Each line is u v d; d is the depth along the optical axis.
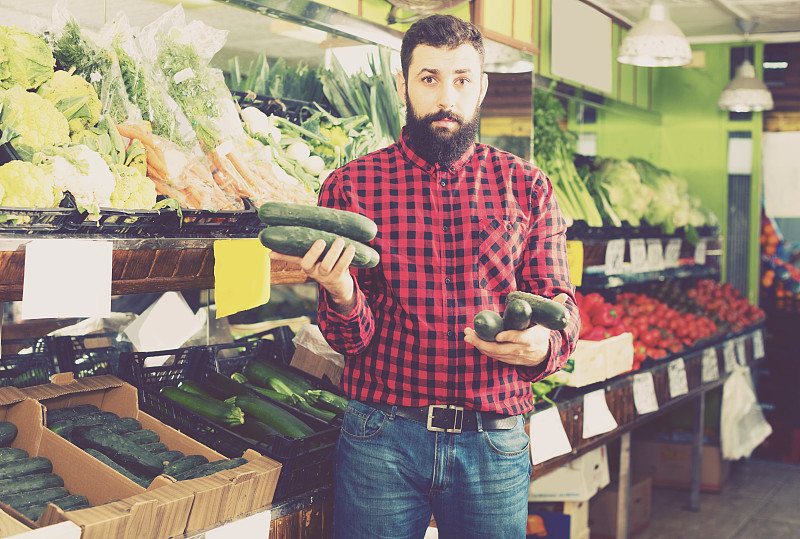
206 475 1.74
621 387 3.63
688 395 4.39
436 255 1.71
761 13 5.11
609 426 3.39
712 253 5.77
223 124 2.30
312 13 2.52
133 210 1.72
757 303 5.89
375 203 1.74
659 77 6.08
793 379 5.72
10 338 2.12
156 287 1.87
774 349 5.82
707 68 5.95
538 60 4.08
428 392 1.69
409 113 1.68
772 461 5.76
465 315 1.69
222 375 2.34
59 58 2.03
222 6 2.46
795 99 5.72
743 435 5.25
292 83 2.91
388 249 1.71
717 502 4.83
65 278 1.55
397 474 1.70
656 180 5.21
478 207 1.73
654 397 3.91
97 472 1.67
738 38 5.80
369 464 1.71
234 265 1.86
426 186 1.74
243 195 2.21
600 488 3.90
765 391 5.84
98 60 2.07
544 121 4.46
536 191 1.77
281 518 1.84
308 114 2.87
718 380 4.82
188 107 2.23
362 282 1.75
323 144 2.80
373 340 1.74
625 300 4.66
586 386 3.46
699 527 4.39
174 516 1.55
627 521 3.86
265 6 2.40
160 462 1.81
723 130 5.93
